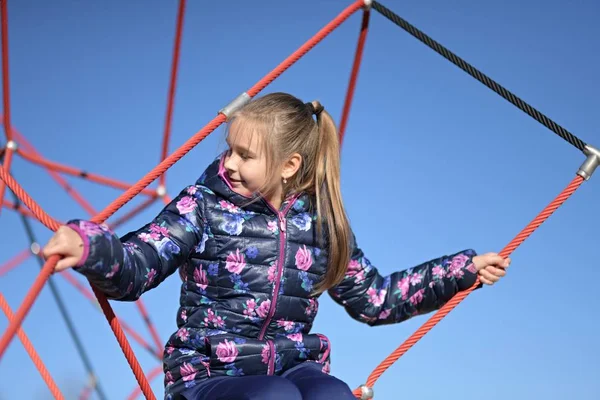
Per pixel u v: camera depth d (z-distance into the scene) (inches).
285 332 137.4
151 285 126.5
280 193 141.9
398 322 154.5
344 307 153.6
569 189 161.3
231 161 136.9
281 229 138.5
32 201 128.5
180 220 132.9
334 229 143.4
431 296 152.6
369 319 152.6
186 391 128.3
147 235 128.3
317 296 143.0
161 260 127.4
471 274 150.9
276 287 135.9
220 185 137.6
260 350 131.5
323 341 139.9
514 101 171.2
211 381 128.0
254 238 136.7
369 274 152.4
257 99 143.5
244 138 138.1
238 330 133.4
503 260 152.5
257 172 137.6
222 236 135.3
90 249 114.1
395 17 181.5
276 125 139.9
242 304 134.0
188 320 134.4
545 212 158.4
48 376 164.6
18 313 109.5
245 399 119.6
